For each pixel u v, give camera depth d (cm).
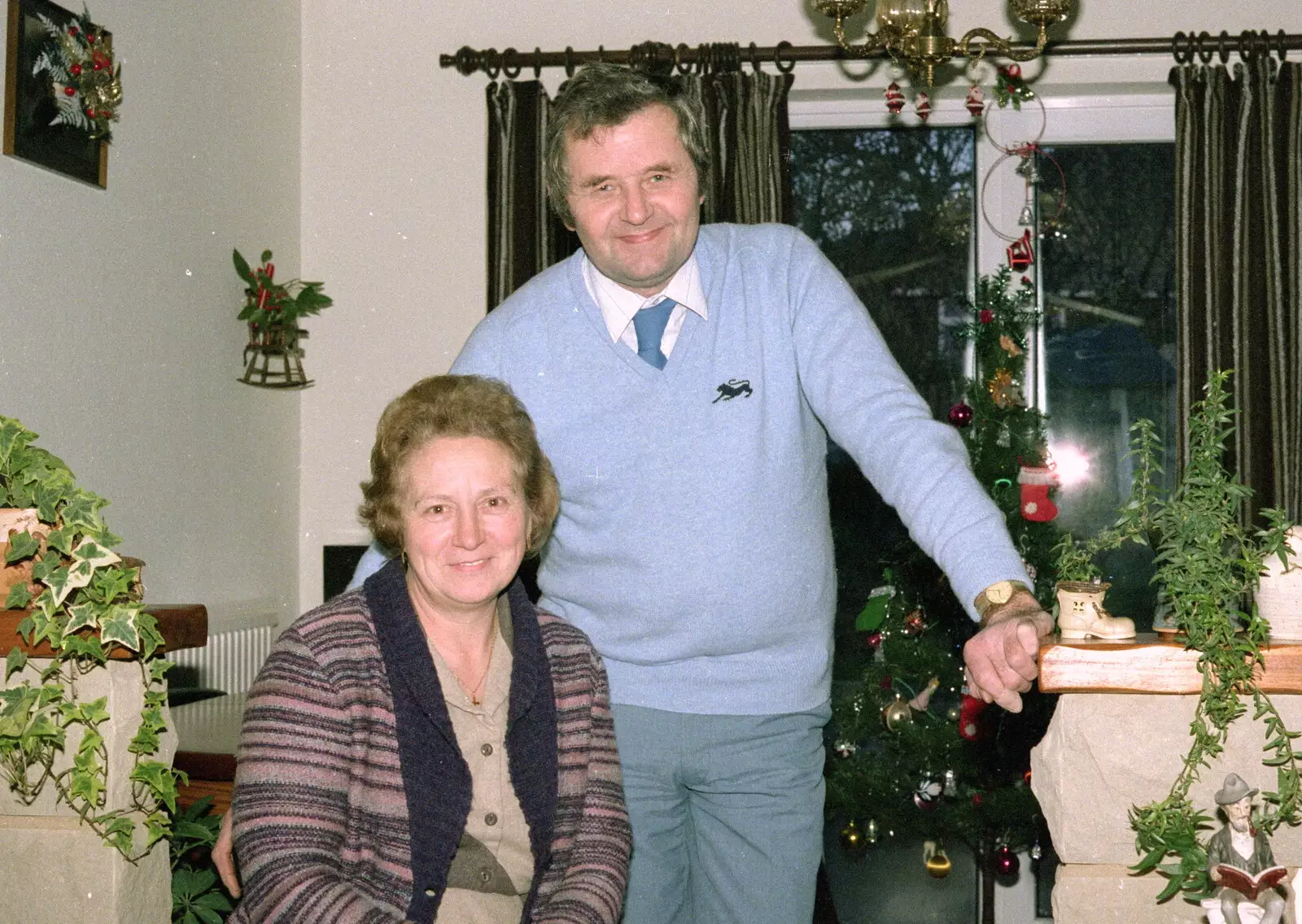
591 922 137
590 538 172
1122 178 377
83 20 271
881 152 384
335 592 386
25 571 167
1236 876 126
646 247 161
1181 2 361
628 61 369
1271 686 137
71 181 271
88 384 277
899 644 327
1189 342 348
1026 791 316
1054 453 376
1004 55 363
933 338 381
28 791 170
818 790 177
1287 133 347
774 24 374
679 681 171
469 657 145
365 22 389
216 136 336
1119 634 144
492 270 367
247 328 355
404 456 140
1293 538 142
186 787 233
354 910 125
